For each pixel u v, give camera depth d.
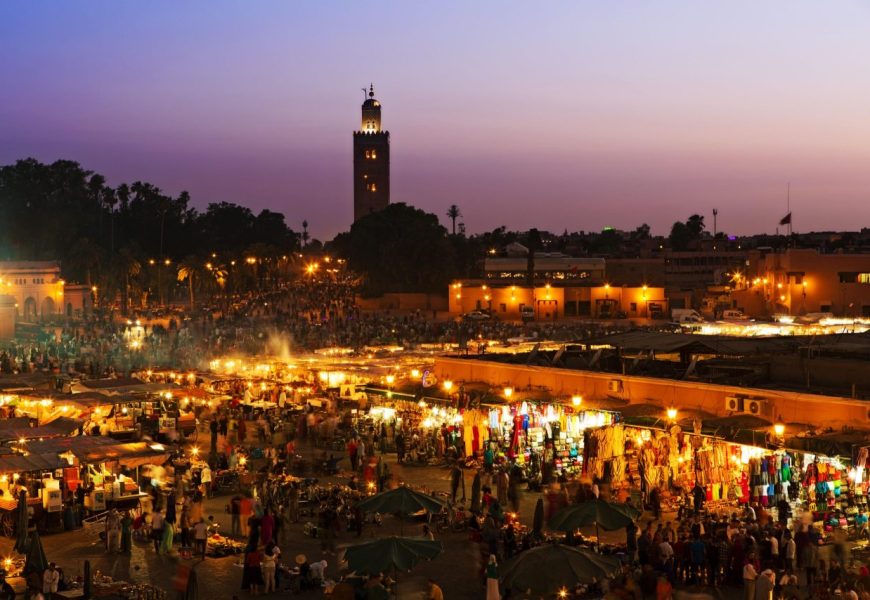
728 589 28.11
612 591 24.41
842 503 31.44
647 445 35.72
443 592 28.20
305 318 134.50
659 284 169.38
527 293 158.38
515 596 27.42
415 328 120.38
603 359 47.31
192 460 44.72
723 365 42.47
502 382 47.47
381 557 24.20
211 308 155.00
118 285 180.50
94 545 33.50
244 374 73.56
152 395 51.81
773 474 33.28
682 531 30.48
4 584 27.81
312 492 38.91
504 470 39.84
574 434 40.66
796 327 98.19
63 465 35.44
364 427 52.38
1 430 40.59
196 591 27.05
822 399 33.78
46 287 160.50
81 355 84.62
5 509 34.56
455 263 196.62
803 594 26.77
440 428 46.72
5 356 77.19
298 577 29.27
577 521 26.28
